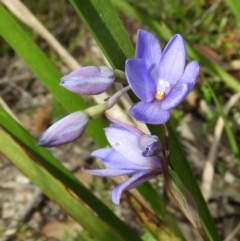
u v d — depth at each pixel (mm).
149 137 106
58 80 164
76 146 264
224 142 249
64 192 152
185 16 291
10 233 231
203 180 221
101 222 156
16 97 295
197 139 255
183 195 118
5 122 157
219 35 277
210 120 255
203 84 258
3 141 148
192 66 108
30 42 162
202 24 283
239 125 251
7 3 209
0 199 253
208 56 240
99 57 298
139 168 116
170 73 109
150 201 170
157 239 165
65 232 230
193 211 119
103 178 248
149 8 295
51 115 279
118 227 158
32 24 210
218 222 230
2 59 315
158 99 107
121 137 116
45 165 156
